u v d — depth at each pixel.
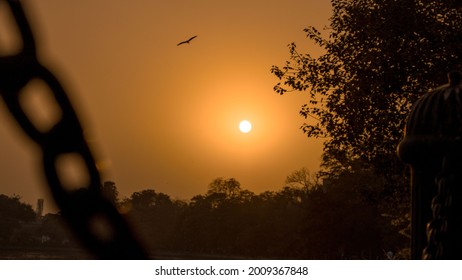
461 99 7.01
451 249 6.51
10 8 3.12
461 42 67.19
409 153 7.15
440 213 6.61
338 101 72.00
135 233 3.22
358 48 70.44
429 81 68.62
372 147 71.69
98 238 3.15
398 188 73.94
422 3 67.88
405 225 77.50
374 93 69.50
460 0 65.62
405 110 70.12
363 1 70.31
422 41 68.38
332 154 74.00
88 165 3.16
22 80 3.08
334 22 71.19
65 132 3.13
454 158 6.72
